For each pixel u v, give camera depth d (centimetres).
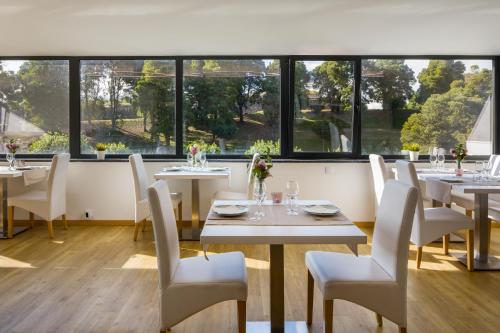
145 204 505
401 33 543
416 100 607
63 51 586
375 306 232
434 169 546
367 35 547
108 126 614
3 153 614
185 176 494
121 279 373
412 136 611
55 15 516
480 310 308
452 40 556
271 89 606
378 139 609
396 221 238
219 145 612
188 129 612
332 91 604
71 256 443
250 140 612
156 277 378
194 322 291
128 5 497
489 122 610
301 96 605
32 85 609
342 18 517
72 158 610
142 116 612
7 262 421
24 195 535
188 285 231
